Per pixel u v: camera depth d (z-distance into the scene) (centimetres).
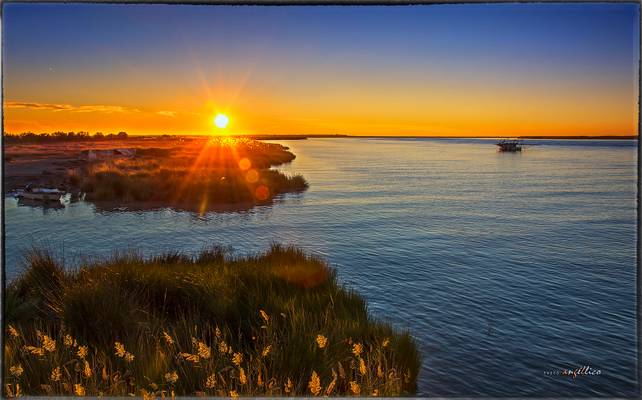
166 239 1506
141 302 634
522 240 1603
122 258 845
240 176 3008
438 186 3409
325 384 446
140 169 3603
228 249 1359
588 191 3186
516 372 623
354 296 789
